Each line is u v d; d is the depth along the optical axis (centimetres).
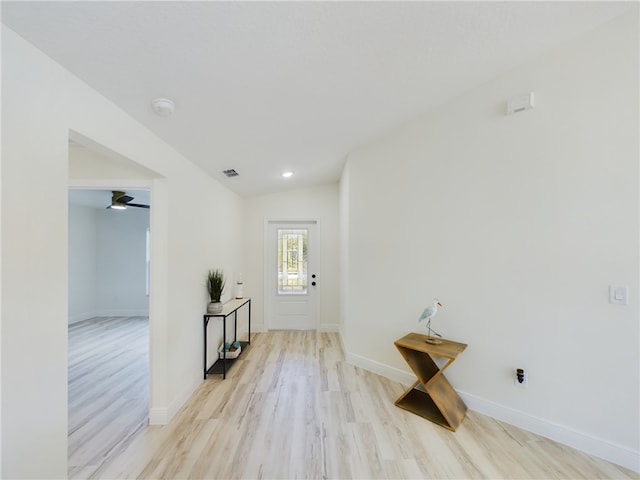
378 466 181
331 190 498
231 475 174
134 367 348
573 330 195
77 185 234
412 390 278
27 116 118
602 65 184
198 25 127
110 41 127
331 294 495
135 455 191
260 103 203
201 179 309
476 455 189
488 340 233
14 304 114
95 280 616
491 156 233
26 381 118
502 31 174
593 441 187
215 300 318
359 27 149
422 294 279
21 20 108
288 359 367
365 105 237
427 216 275
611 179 182
